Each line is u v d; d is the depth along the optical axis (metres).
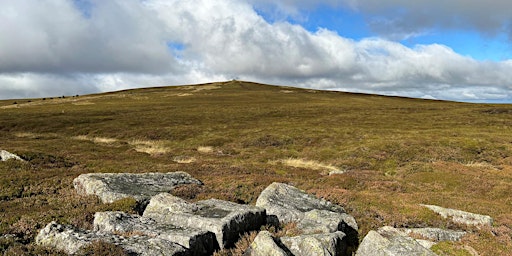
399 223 15.34
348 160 40.66
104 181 18.05
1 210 14.53
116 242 9.61
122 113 86.00
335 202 18.25
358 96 164.62
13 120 71.50
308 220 13.63
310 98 143.00
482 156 41.06
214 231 11.25
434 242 12.22
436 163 36.06
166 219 12.73
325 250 10.13
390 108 97.69
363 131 59.16
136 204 15.12
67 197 16.98
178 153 45.09
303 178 27.30
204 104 110.06
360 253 11.08
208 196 18.47
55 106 108.38
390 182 26.69
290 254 10.33
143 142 54.78
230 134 59.06
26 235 11.45
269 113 87.56
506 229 14.92
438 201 19.84
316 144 50.94
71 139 53.88
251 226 12.83
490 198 24.28
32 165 24.28
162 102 118.06
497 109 86.25
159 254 9.16
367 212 16.56
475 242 12.78
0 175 20.31
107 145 50.81
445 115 80.81
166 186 19.47
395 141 47.84
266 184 21.94
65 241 9.63
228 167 29.78
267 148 49.62
